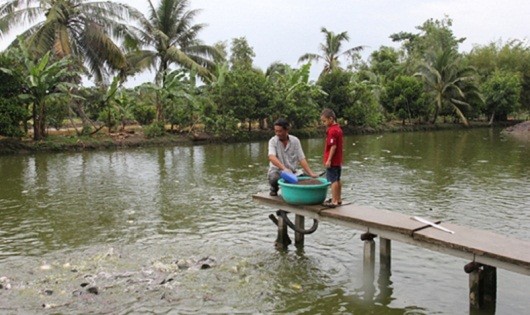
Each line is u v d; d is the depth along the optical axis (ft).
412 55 164.45
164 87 81.66
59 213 31.91
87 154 67.15
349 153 69.05
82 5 74.18
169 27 90.27
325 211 21.71
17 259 22.71
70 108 77.46
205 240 25.62
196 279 20.04
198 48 92.94
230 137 87.76
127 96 82.58
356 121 110.93
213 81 90.33
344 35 124.57
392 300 18.22
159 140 79.66
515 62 156.66
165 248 24.25
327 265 21.85
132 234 26.91
